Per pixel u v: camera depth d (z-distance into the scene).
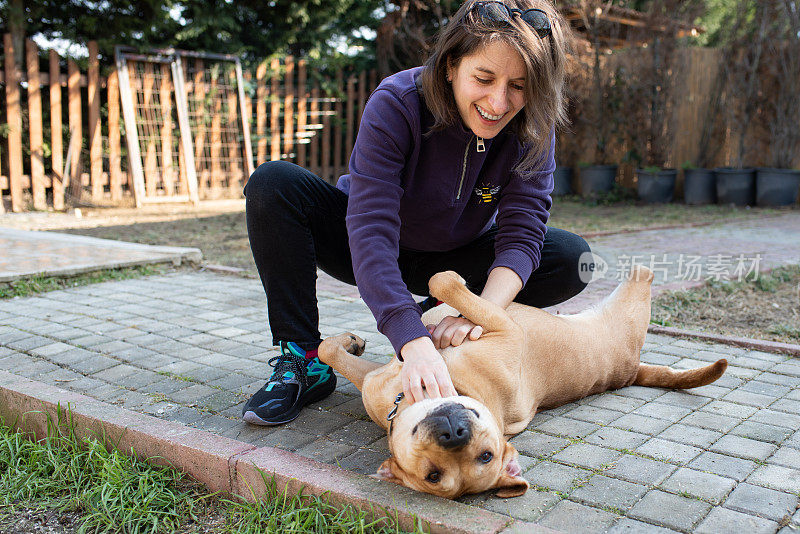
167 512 1.99
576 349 2.61
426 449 1.82
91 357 3.26
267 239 2.54
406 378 1.99
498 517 1.76
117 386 2.88
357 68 13.51
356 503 1.87
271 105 13.08
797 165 11.68
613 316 2.85
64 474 2.19
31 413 2.54
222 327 3.83
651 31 11.97
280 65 12.98
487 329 2.25
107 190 11.83
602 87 12.59
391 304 2.05
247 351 3.38
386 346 3.48
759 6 11.62
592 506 1.90
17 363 3.17
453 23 2.07
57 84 10.38
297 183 2.56
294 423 2.52
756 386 2.88
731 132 12.12
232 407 2.65
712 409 2.62
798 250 6.70
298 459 2.10
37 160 10.33
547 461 2.18
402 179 2.34
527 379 2.42
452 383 2.07
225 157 12.64
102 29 11.12
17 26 10.28
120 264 5.40
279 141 13.22
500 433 2.05
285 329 2.61
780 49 11.45
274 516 1.87
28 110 10.68
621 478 2.05
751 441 2.31
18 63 10.35
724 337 3.59
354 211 2.21
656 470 2.10
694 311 4.30
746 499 1.92
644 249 6.68
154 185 11.70
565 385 2.60
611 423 2.49
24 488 2.12
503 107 2.02
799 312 4.29
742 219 9.66
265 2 12.56
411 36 12.16
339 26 13.55
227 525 1.93
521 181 2.45
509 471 1.98
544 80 2.02
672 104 12.17
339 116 13.36
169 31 11.69
